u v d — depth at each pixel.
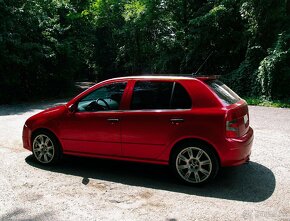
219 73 21.27
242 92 17.05
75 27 24.94
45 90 21.05
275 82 15.18
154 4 23.91
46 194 4.61
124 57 29.30
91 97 5.56
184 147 4.86
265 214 3.98
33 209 4.14
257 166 5.78
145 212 4.05
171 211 4.07
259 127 9.24
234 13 18.98
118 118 5.23
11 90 17.72
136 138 5.12
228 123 4.64
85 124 5.50
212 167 4.75
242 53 19.81
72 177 5.30
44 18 19.47
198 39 19.89
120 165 5.93
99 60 32.47
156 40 25.42
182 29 22.88
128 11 25.47
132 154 5.22
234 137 4.69
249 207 4.16
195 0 22.78
